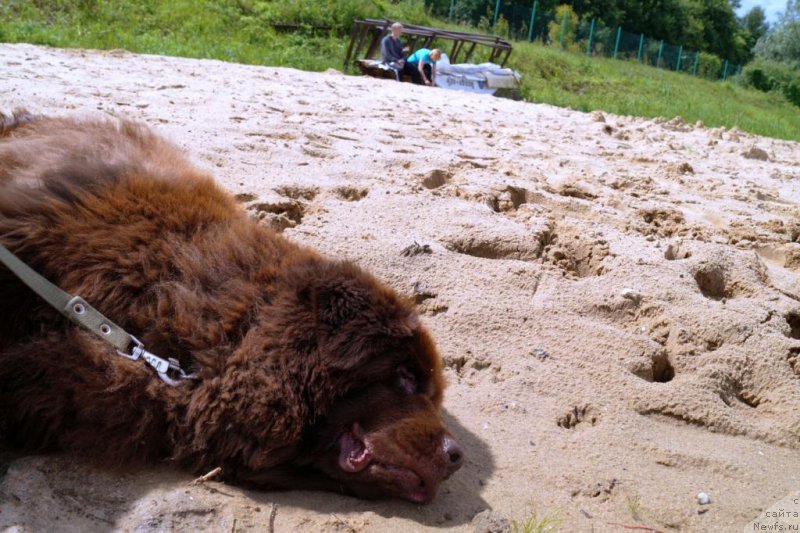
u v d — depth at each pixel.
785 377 1.64
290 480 1.13
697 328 1.76
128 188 1.22
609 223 2.39
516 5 15.40
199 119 2.89
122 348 1.08
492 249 2.04
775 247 2.44
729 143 5.00
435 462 1.11
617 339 1.67
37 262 1.12
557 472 1.24
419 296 1.76
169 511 1.03
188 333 1.10
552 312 1.75
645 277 1.96
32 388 1.06
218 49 6.82
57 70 3.60
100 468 1.08
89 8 7.16
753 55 32.06
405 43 10.04
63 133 1.39
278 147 2.61
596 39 15.94
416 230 2.06
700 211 2.75
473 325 1.66
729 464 1.33
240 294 1.12
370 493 1.14
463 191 2.39
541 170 2.99
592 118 5.08
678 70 17.98
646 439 1.37
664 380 1.70
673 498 1.22
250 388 1.06
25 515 0.99
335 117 3.43
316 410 1.08
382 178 2.44
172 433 1.08
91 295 1.11
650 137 4.66
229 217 1.26
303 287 1.10
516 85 7.81
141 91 3.34
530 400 1.44
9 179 1.22
